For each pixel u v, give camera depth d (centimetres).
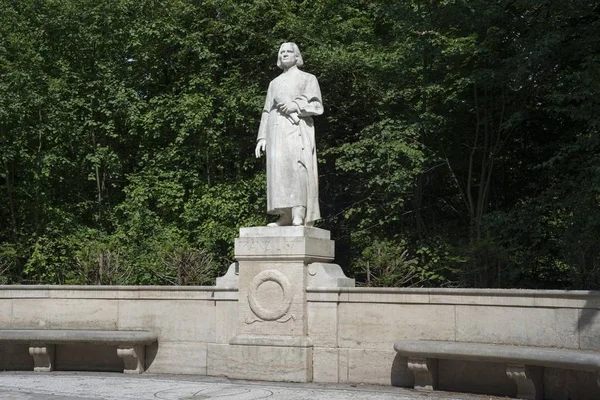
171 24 2356
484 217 1984
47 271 2305
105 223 2452
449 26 2191
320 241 1240
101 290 1372
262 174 2253
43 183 2412
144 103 2366
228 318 1265
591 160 1731
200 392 1067
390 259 1445
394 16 2198
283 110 1242
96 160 2361
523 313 1073
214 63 2338
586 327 1013
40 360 1354
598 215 1672
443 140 2316
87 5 2461
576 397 1009
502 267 1716
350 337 1184
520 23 2100
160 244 2156
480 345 1055
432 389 1104
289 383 1166
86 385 1151
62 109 2362
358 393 1065
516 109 2130
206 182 2383
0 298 1427
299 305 1192
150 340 1299
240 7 2353
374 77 2273
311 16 2378
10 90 2275
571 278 1205
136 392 1071
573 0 1909
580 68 1947
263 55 2319
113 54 2467
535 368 1026
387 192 2141
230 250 2266
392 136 2108
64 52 2472
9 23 2398
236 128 2388
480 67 2181
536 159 2298
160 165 2355
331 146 2441
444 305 1134
